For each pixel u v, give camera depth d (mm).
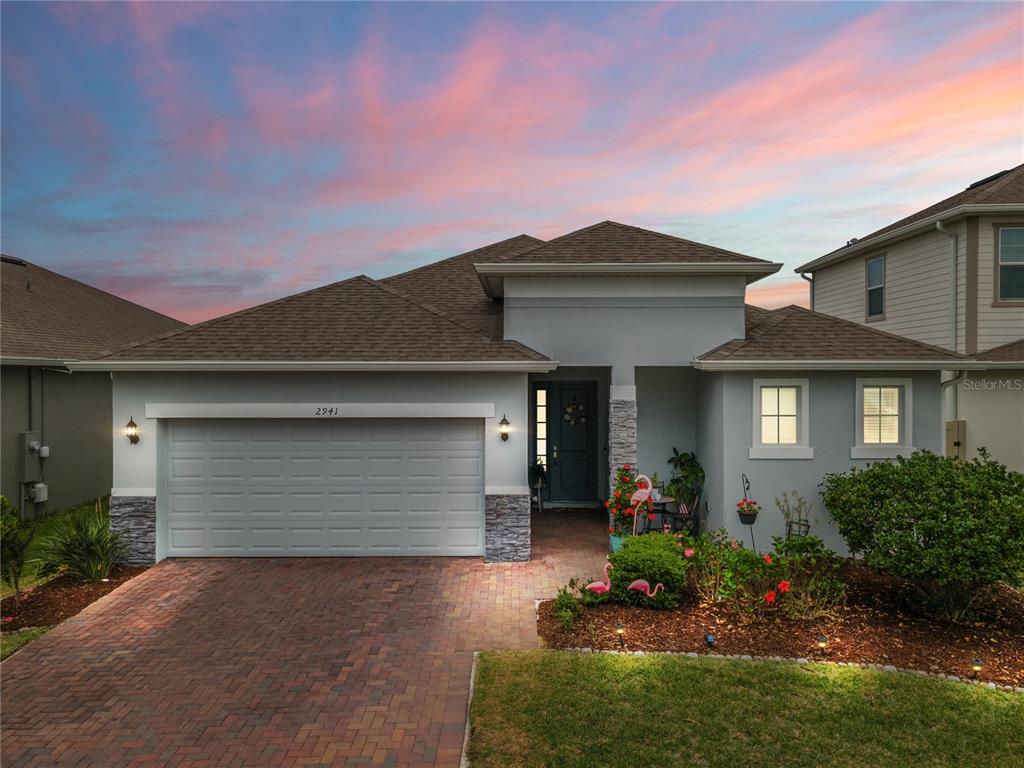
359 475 10117
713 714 5312
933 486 7324
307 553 10102
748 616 7262
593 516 12930
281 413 9883
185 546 10039
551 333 11102
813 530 10016
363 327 10664
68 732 5184
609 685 5801
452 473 10164
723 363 9828
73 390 14227
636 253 11234
